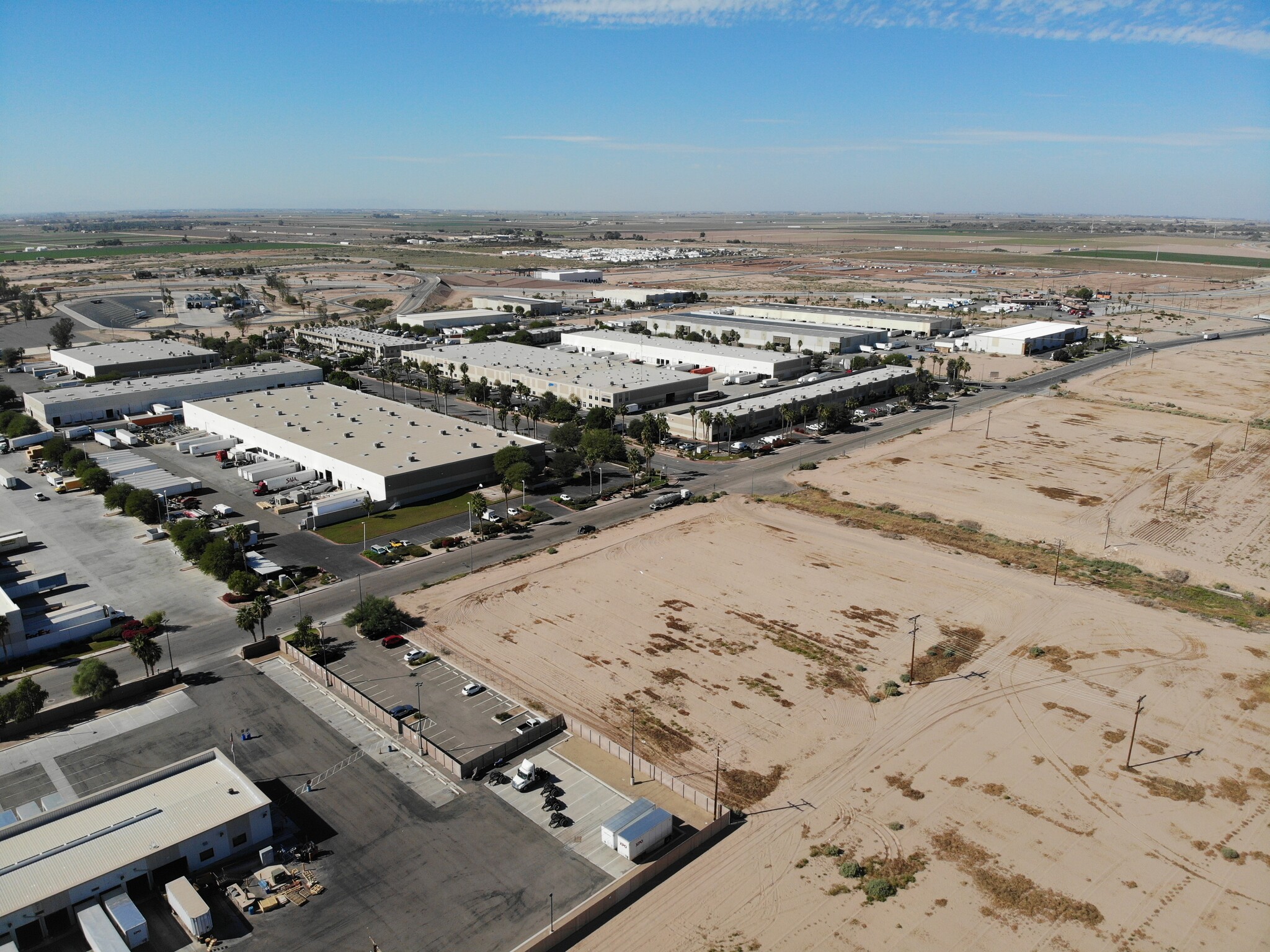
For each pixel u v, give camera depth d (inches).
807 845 2363.4
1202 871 2253.9
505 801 2551.7
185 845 2240.4
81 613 3590.1
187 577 4069.9
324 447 5536.4
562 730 2901.1
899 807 2501.2
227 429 6230.3
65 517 4835.1
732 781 2620.6
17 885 2070.6
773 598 3841.0
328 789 2596.0
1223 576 4077.3
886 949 2018.9
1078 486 5369.1
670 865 2298.2
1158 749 2755.9
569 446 5954.7
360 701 3014.3
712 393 7391.7
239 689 3129.9
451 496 5216.5
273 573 4067.4
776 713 2970.0
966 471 5679.1
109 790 2423.7
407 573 4124.0
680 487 5418.3
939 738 2824.8
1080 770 2659.9
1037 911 2123.5
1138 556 4303.6
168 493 5078.7
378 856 2322.8
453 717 2947.8
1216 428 6688.0
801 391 7362.2
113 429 6619.1
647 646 3427.7
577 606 3772.1
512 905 2154.3
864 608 3750.0
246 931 2078.0
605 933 2070.6
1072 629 3545.8
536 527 4744.1
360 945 2038.6
